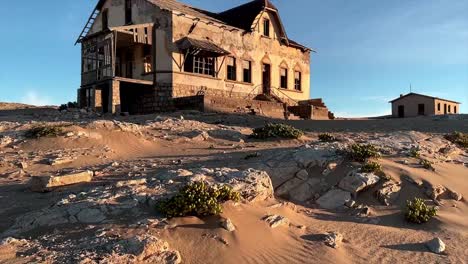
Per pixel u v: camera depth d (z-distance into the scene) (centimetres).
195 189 973
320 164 1404
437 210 1236
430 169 1477
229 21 4278
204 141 2098
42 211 971
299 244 928
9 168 1530
